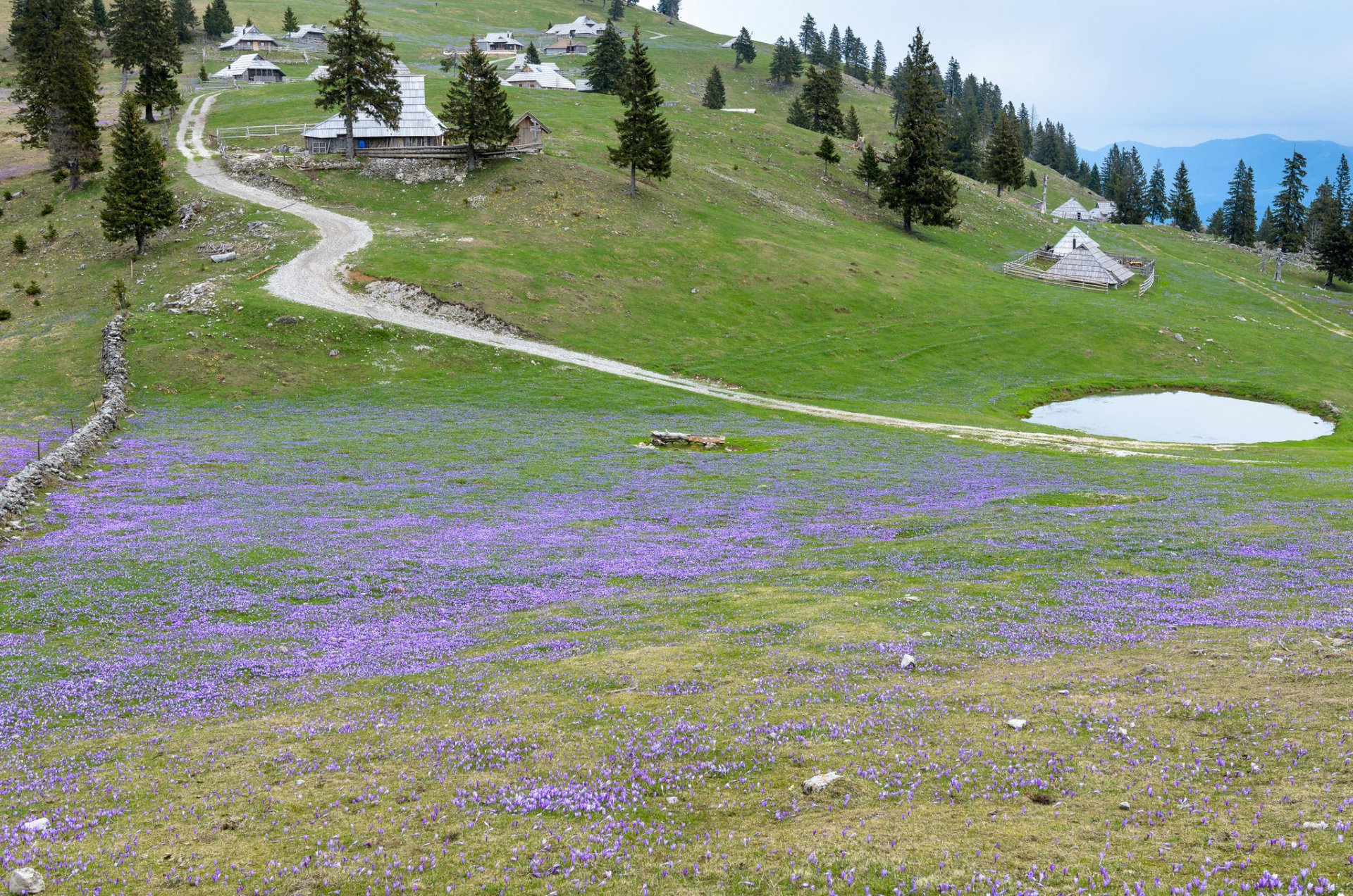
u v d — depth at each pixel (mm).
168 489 40031
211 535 31531
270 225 100125
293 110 152000
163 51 138500
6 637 21234
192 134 136000
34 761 14562
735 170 152625
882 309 105562
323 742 14906
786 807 11508
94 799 12977
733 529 34188
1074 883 9062
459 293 87062
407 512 37062
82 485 39938
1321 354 105500
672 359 84000
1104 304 119188
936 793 11547
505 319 85062
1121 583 22734
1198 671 15297
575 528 34625
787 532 33344
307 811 12312
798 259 114438
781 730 14117
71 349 70938
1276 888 8562
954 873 9445
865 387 82062
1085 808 10773
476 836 11320
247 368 69812
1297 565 23531
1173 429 74500
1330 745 11617
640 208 120188
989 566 25906
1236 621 18641
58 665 19219
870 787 11891
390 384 71000
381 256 93312
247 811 12375
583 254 103375
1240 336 109625
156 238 98750
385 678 18469
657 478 45375
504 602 24797
